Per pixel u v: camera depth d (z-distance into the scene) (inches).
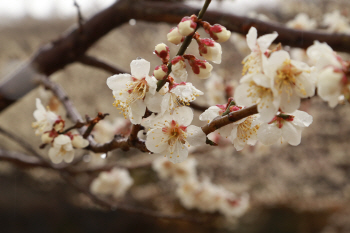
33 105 59.7
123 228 67.2
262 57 11.0
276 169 63.4
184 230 65.0
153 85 11.7
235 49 63.8
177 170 32.2
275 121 12.2
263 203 64.9
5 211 63.2
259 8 47.5
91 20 19.0
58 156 13.9
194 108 18.4
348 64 10.9
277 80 11.1
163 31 66.2
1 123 58.7
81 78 63.1
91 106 61.9
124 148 12.9
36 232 63.6
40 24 65.1
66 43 19.4
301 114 12.2
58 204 65.4
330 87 10.8
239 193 61.6
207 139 12.1
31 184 63.9
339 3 45.7
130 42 64.9
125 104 12.1
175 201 65.8
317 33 16.2
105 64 20.5
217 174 62.8
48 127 13.9
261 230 65.2
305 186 63.0
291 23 26.9
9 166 61.4
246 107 11.6
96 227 66.6
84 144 13.7
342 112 61.9
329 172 62.6
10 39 62.6
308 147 63.6
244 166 63.2
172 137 12.1
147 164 29.9
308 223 64.7
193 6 16.9
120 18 18.6
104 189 33.9
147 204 65.5
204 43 11.7
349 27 25.7
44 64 19.5
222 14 16.5
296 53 24.8
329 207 64.2
